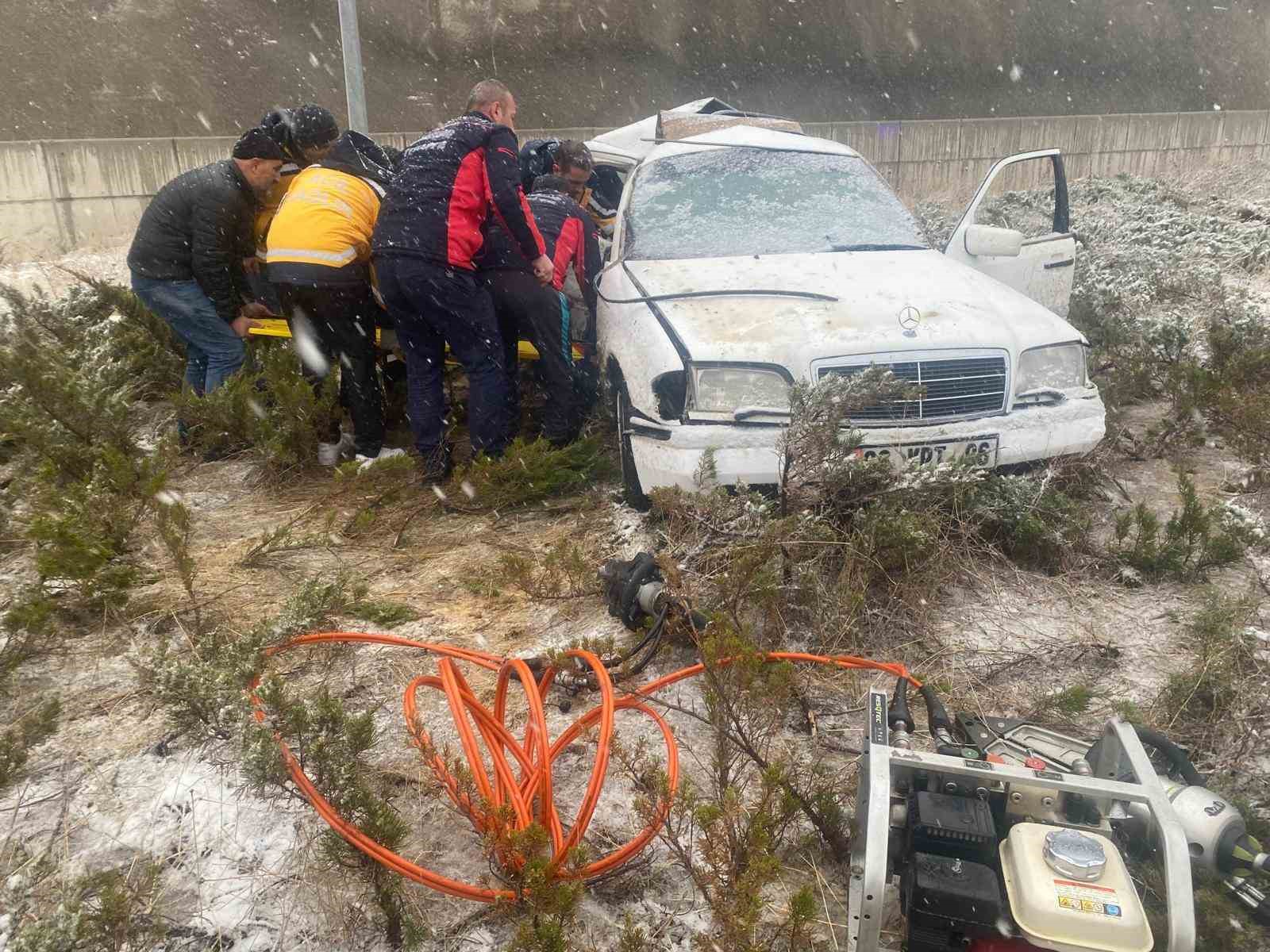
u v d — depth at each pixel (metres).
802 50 28.00
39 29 23.95
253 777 2.35
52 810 2.72
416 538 4.48
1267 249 9.43
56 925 2.01
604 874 2.44
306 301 4.82
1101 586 3.89
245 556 4.26
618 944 2.23
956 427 3.99
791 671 2.68
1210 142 18.88
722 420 3.95
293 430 5.16
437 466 5.02
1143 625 3.62
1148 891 2.09
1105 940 1.74
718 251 5.07
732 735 2.65
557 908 2.03
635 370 4.21
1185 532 3.96
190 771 2.85
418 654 3.49
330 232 4.73
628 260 5.05
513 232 4.56
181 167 14.39
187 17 25.11
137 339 6.33
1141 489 4.89
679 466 3.92
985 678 3.28
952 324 4.13
